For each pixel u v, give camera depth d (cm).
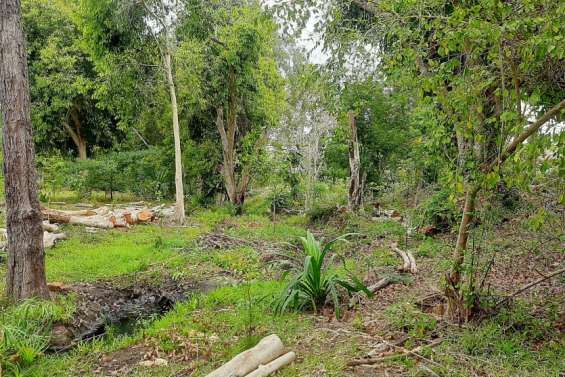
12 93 524
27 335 448
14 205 533
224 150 1673
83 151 2244
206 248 959
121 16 1296
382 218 1151
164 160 1736
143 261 825
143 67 1477
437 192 896
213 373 335
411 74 402
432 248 746
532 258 529
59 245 923
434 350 359
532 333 371
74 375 386
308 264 485
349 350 376
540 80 312
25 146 532
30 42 1858
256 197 2006
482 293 425
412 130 1016
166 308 625
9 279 543
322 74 572
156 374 370
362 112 1376
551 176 330
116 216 1229
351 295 523
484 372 321
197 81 1477
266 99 1641
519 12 288
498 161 316
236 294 596
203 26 1405
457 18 306
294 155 1728
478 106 320
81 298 623
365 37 515
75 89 1859
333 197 1650
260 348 363
